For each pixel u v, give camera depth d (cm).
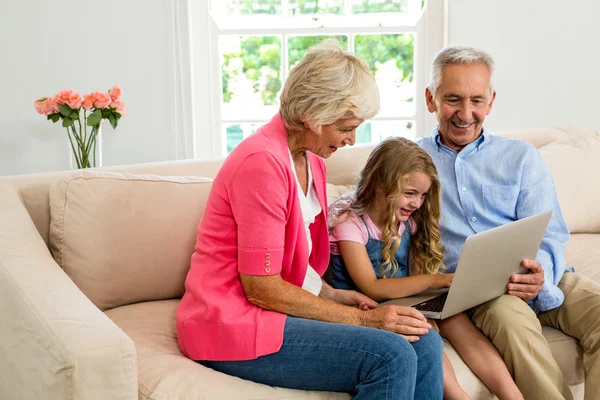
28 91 277
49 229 194
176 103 292
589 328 193
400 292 189
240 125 322
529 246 186
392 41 324
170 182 203
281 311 162
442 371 165
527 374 179
